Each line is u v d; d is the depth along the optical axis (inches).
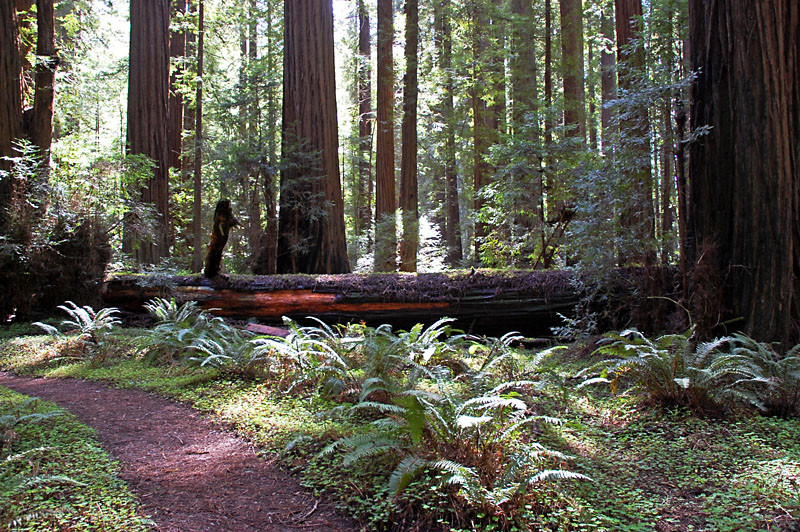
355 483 147.3
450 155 823.7
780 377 212.5
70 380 287.3
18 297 434.6
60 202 463.8
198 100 616.4
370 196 898.1
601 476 157.5
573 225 341.7
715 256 276.1
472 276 391.2
